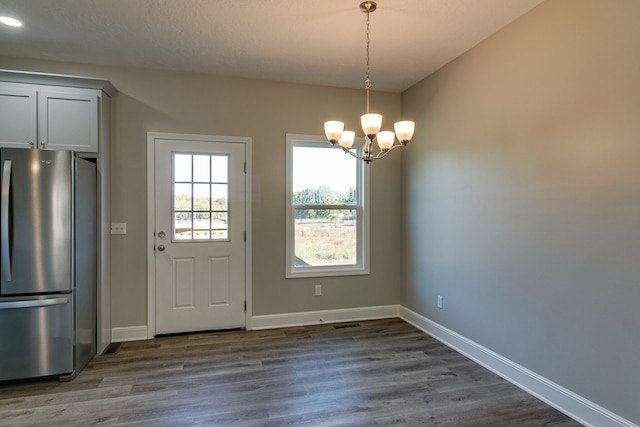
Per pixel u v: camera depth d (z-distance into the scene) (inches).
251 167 148.3
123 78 135.0
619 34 76.0
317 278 157.2
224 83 145.1
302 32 109.6
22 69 126.4
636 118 73.1
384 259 165.8
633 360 74.2
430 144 143.6
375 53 124.3
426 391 98.8
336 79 148.9
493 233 111.0
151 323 138.6
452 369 112.5
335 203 161.9
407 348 129.4
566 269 87.8
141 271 137.6
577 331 85.4
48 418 85.2
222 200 145.9
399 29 107.7
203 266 144.0
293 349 128.0
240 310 148.2
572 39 85.9
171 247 140.4
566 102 87.4
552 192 91.4
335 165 161.9
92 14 98.7
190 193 142.3
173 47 119.3
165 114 138.9
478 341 117.9
